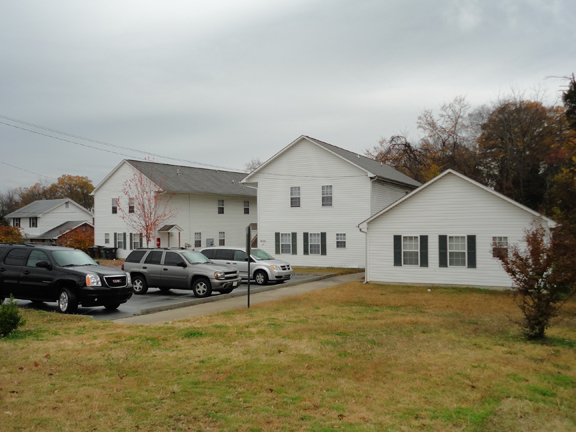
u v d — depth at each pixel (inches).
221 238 1627.7
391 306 601.9
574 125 917.8
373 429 215.3
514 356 350.9
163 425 210.4
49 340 381.4
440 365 324.8
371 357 342.0
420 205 862.5
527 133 1550.2
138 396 247.3
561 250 408.5
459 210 832.9
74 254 570.6
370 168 1226.6
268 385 273.7
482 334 430.0
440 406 248.8
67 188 3129.9
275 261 884.0
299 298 663.8
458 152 1882.4
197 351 350.0
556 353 361.4
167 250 717.9
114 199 1553.9
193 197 1529.3
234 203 1690.5
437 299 665.6
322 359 333.4
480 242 816.9
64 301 520.1
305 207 1242.6
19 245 571.2
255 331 427.5
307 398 254.5
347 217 1191.6
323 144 1241.4
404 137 2081.7
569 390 278.4
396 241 881.5
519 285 424.2
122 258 1528.1
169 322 474.9
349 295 703.7
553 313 416.8
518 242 787.4
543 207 1284.4
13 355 328.8
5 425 203.0
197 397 248.7
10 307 405.4
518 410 245.4
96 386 262.8
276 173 1282.0
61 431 199.3
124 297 548.7
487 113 1892.2
